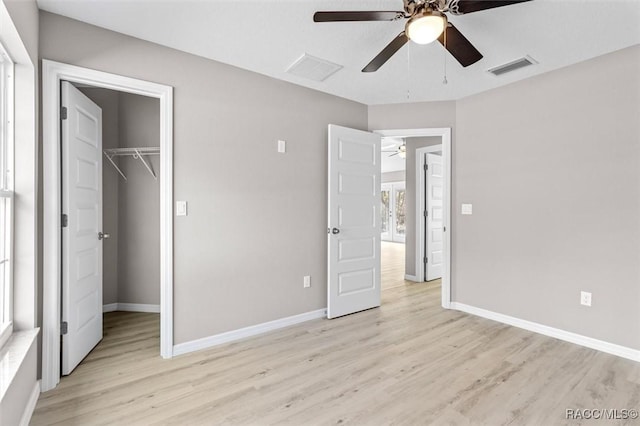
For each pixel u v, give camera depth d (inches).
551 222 116.0
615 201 101.6
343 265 137.3
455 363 95.9
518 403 76.6
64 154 87.4
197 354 102.2
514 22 86.7
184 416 72.1
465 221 143.2
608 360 97.7
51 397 78.7
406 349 105.5
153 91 97.5
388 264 261.1
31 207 77.3
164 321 99.7
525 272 123.2
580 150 108.9
